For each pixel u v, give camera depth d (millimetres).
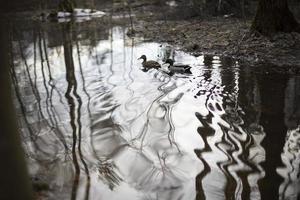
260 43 16531
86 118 10047
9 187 2582
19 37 25391
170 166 7242
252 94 10922
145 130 8969
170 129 8906
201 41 18797
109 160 7656
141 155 7750
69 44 21531
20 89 13211
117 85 12766
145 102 10875
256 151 7613
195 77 13070
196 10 28609
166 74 13711
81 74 14648
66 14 37219
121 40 21672
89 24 30375
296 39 16484
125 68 15055
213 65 14562
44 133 9242
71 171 7250
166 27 24469
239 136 8320
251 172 6859
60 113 10570
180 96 11172
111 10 40562
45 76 14797
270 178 6633
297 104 9961
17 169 2637
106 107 10750
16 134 2682
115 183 6746
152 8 38406
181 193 6336
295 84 11625
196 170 7051
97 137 8812
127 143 8352
